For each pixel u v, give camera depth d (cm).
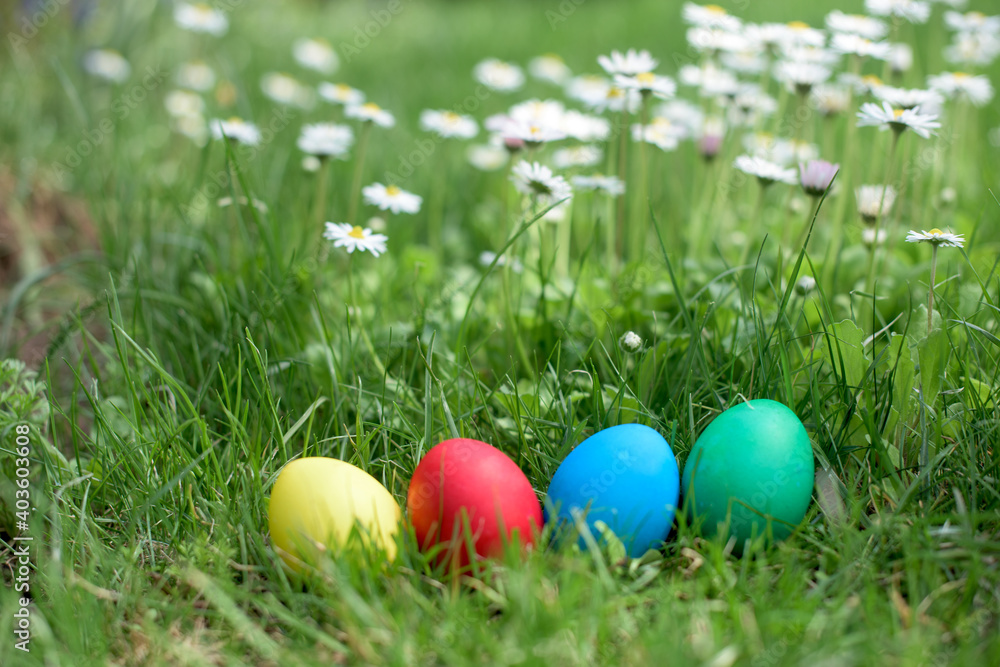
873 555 53
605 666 49
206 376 63
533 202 63
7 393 57
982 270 64
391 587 52
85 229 83
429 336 64
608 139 76
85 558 54
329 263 76
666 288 65
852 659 49
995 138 91
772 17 138
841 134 95
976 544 51
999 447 55
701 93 74
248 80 127
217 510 54
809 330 59
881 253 66
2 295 73
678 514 53
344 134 71
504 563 52
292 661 50
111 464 57
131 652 51
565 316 66
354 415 61
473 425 59
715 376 59
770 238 71
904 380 56
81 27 118
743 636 49
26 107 98
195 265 73
